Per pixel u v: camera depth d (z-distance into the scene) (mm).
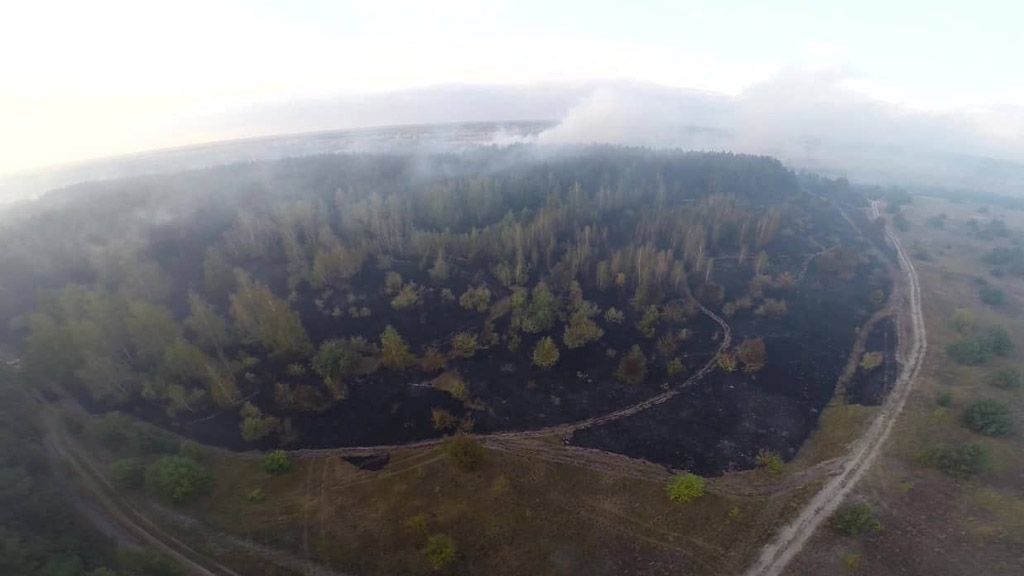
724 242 155375
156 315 93188
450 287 125688
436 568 59625
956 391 89625
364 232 140250
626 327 114562
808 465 76812
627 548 62406
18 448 73375
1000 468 71125
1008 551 58188
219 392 88438
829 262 140250
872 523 62406
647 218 149250
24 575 50125
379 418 89125
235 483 74438
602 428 86812
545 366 101062
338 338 108438
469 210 154500
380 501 70062
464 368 101062
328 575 60250
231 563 61781
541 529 64875
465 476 73812
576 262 127562
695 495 69000
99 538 63406
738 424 87562
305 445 83375
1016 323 114062
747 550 61344
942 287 132500
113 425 79562
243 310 101938
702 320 118812
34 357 90625
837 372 100688
